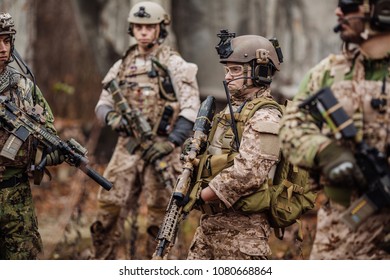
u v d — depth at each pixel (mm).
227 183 9383
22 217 10703
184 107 13281
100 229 13609
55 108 29672
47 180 21219
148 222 13594
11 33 10477
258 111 9539
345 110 7898
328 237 8195
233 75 9789
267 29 22156
